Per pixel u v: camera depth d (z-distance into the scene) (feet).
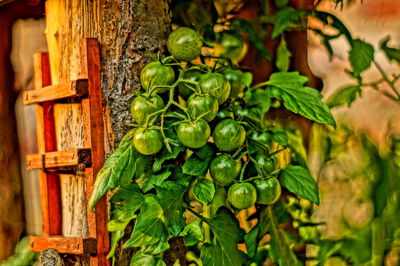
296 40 3.88
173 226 3.20
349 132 4.03
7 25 4.44
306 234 3.90
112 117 3.35
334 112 4.21
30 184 4.72
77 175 3.49
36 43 4.65
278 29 3.76
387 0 4.52
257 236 3.39
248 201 3.20
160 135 3.15
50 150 3.59
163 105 3.19
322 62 4.46
